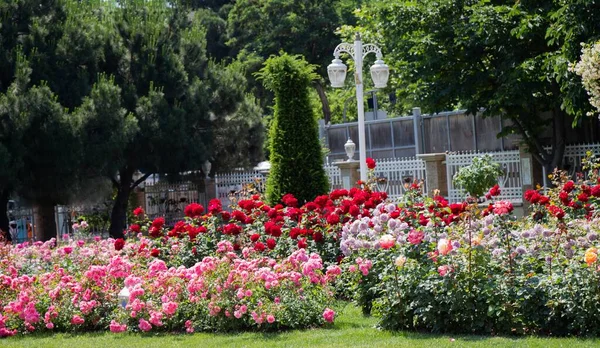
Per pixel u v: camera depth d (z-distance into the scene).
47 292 10.12
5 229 23.89
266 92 43.84
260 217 12.07
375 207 11.15
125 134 23.62
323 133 31.47
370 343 7.74
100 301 9.91
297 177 15.79
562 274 7.59
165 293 9.44
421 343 7.52
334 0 44.16
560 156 19.62
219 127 28.70
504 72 18.98
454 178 19.48
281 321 8.88
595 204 10.06
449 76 20.31
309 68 16.28
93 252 11.52
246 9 43.78
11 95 21.58
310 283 9.30
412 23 20.27
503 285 7.74
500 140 26.23
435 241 8.67
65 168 22.36
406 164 22.09
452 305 7.80
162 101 26.23
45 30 24.17
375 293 9.13
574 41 16.42
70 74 24.61
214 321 9.16
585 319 7.34
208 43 47.31
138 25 27.25
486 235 8.19
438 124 27.89
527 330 7.70
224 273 9.17
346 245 9.41
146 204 29.83
